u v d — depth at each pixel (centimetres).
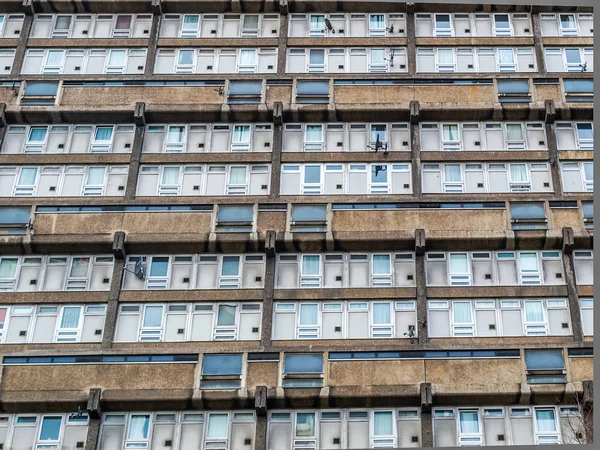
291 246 4612
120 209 4709
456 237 4603
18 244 4619
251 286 4556
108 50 5222
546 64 5147
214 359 4306
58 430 4241
